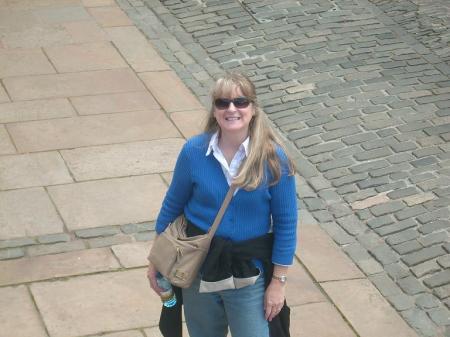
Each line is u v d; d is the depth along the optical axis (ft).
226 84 13.92
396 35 31.91
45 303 18.81
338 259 20.68
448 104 27.07
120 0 35.42
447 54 30.48
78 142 24.80
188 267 14.28
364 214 22.17
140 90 28.14
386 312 19.16
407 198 22.65
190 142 14.35
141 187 22.98
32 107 26.63
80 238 20.95
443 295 19.60
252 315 14.49
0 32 31.89
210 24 33.04
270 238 14.44
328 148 24.79
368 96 27.55
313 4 34.45
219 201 14.19
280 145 14.17
